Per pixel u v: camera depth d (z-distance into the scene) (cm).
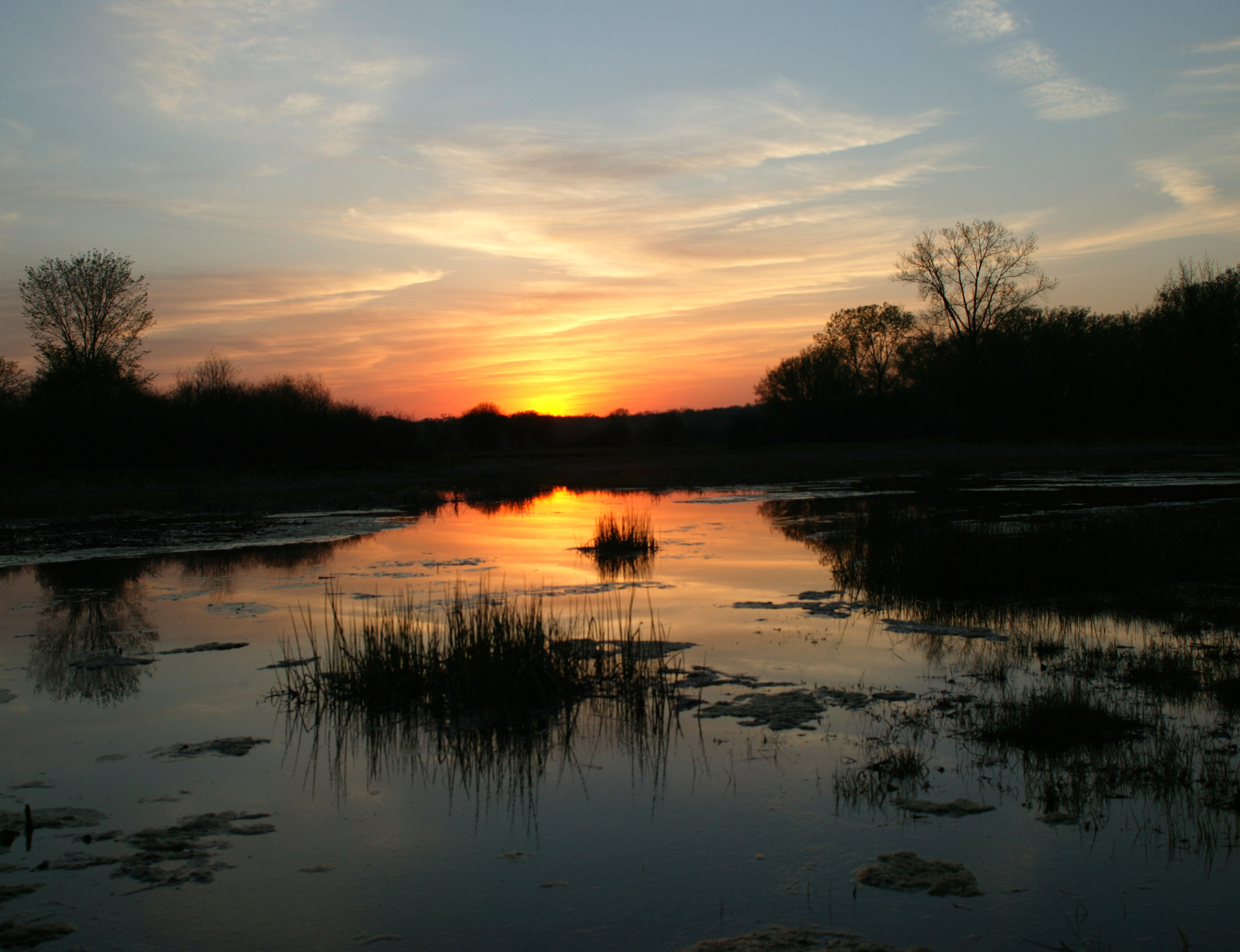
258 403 4794
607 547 1669
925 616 1074
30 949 412
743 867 482
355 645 846
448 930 430
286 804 574
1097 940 406
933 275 5803
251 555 1688
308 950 414
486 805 569
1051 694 700
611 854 501
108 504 2955
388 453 4997
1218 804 533
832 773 601
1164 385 5072
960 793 564
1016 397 5669
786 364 7569
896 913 432
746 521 2194
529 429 9169
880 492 2972
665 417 8931
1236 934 409
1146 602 1080
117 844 520
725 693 783
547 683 768
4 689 827
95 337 4634
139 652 956
